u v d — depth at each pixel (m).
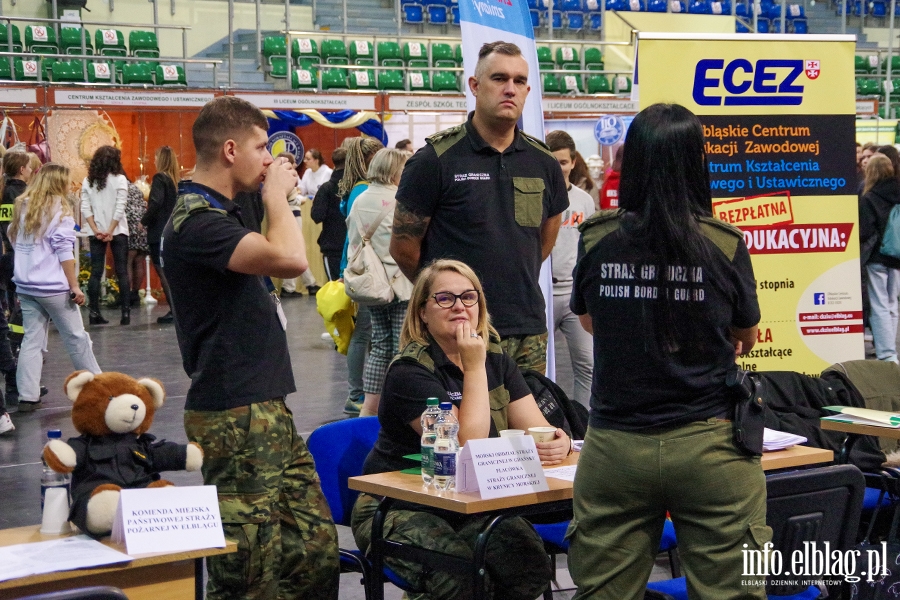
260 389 2.73
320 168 14.80
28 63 15.24
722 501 2.31
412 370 3.06
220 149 2.72
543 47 19.41
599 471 2.40
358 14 19.64
